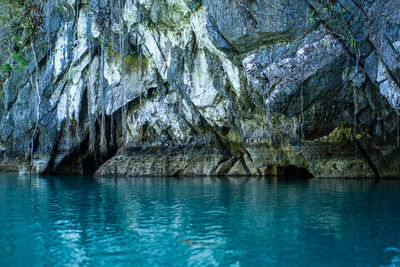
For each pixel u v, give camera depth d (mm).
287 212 7562
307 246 5133
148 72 20391
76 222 6906
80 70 21453
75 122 22531
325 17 12062
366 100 13562
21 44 21797
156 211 7961
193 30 15984
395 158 15312
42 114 22844
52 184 15609
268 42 13062
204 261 4605
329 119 14406
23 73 23438
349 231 5883
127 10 17844
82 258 4805
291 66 12945
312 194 10469
